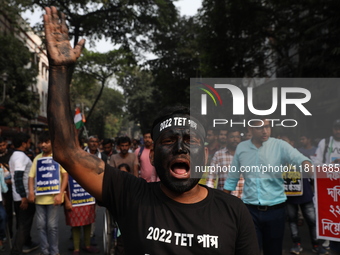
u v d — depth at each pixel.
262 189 3.80
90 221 5.87
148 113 43.66
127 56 23.66
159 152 1.63
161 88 26.22
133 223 1.63
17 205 6.17
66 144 1.67
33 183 5.58
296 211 5.75
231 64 16.33
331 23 9.57
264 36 15.02
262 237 3.96
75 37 20.72
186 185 1.59
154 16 20.92
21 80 22.75
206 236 1.56
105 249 4.59
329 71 9.91
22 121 24.06
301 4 10.90
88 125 55.31
